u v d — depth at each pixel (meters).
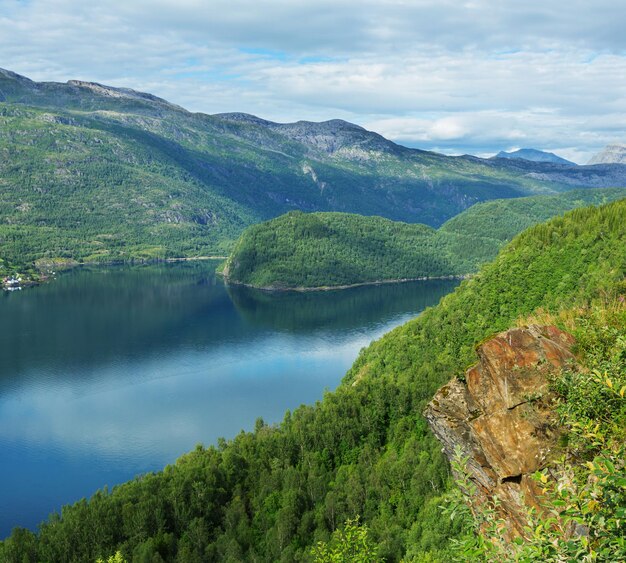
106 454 175.50
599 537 15.06
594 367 26.55
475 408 30.69
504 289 191.50
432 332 190.62
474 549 17.44
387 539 90.81
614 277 151.88
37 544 110.50
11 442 183.50
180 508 116.44
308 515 109.75
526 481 26.67
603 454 17.02
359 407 143.38
